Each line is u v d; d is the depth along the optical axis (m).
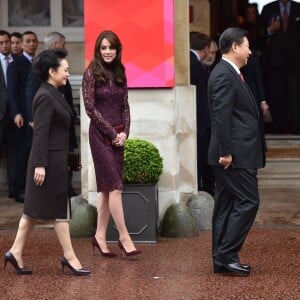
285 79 30.97
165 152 21.75
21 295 16.45
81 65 29.39
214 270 17.77
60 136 17.56
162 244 20.66
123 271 18.11
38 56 17.62
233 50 17.28
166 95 21.69
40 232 22.09
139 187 20.64
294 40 30.69
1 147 26.98
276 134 31.12
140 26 21.58
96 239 19.45
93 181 21.88
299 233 21.58
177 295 16.27
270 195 26.56
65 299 16.14
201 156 25.06
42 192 17.48
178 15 22.28
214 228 17.80
